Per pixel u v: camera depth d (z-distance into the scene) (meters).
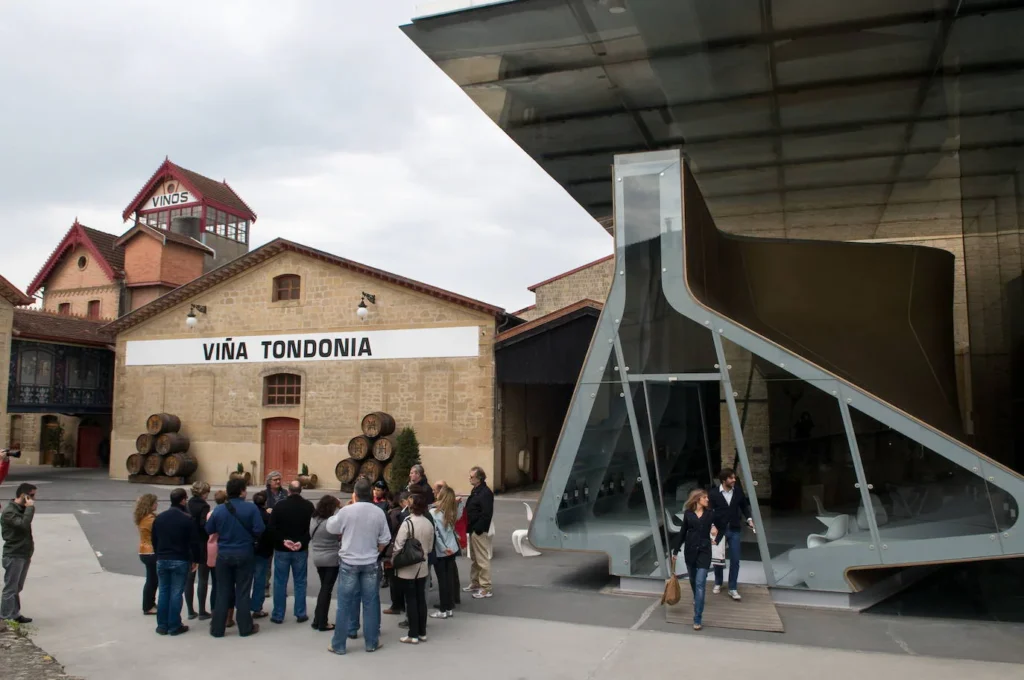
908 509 7.50
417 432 20.27
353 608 6.72
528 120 11.12
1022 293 11.83
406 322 20.78
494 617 7.48
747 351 8.12
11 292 23.31
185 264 34.31
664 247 8.49
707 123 11.05
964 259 15.16
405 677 5.74
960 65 8.98
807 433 7.93
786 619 7.29
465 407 19.83
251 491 21.44
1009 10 7.66
